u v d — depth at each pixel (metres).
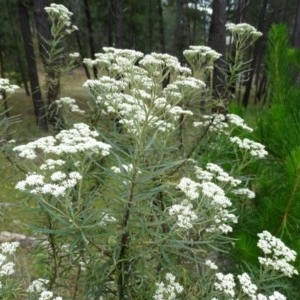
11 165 3.18
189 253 2.80
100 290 2.43
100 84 3.38
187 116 4.07
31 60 11.99
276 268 2.52
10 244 2.56
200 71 4.17
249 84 19.38
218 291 2.45
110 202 2.39
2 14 15.37
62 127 4.17
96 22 16.75
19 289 2.49
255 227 3.34
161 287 2.29
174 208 2.23
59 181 2.30
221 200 2.36
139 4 16.95
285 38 4.11
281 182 3.54
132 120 2.59
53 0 9.95
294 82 4.27
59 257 2.59
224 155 3.82
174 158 3.40
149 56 3.24
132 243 2.23
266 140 3.78
